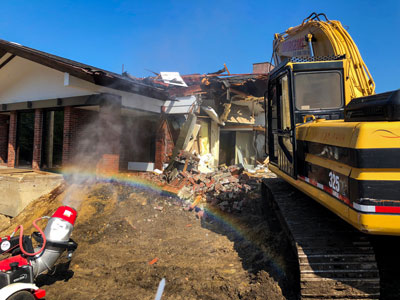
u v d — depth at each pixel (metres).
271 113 5.33
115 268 4.19
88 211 6.61
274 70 4.85
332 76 4.10
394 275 3.41
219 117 12.70
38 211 7.29
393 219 2.12
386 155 2.18
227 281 3.61
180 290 3.47
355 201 2.24
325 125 2.95
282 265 3.67
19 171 9.48
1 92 11.44
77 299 3.38
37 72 10.09
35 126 10.36
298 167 3.67
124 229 5.82
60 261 4.48
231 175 8.91
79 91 8.88
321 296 2.77
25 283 2.92
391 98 2.21
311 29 5.39
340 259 2.80
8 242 3.13
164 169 10.16
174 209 6.89
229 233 5.62
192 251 4.80
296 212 3.64
